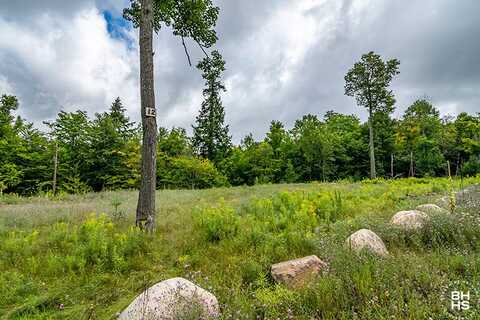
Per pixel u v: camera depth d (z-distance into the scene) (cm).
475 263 319
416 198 961
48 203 1216
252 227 543
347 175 4228
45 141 3033
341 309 271
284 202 840
